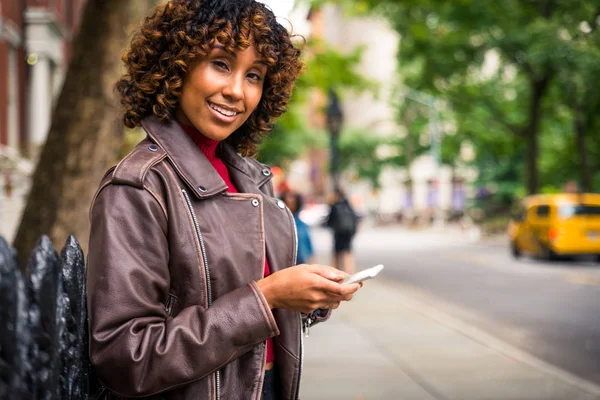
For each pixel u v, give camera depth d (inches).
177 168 56.4
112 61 201.0
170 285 54.9
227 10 57.1
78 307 54.1
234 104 59.1
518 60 968.9
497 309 419.8
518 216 811.4
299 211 422.9
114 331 50.2
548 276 611.5
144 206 53.3
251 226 58.9
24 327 39.3
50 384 44.1
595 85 863.7
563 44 831.1
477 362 265.6
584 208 731.4
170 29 58.3
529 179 1078.4
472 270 678.5
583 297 470.0
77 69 201.5
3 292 36.9
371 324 360.8
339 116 743.7
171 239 54.5
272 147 1133.1
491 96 1116.5
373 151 2304.4
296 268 54.5
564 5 836.0
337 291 53.4
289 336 63.9
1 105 618.2
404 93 1672.0
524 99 1154.7
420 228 1814.7
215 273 55.6
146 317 51.5
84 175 197.6
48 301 44.6
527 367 257.1
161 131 58.1
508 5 864.9
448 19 884.0
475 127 1328.7
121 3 200.1
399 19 814.5
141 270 51.9
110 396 57.7
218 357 51.3
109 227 52.3
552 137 1302.9
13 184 487.5
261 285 54.6
